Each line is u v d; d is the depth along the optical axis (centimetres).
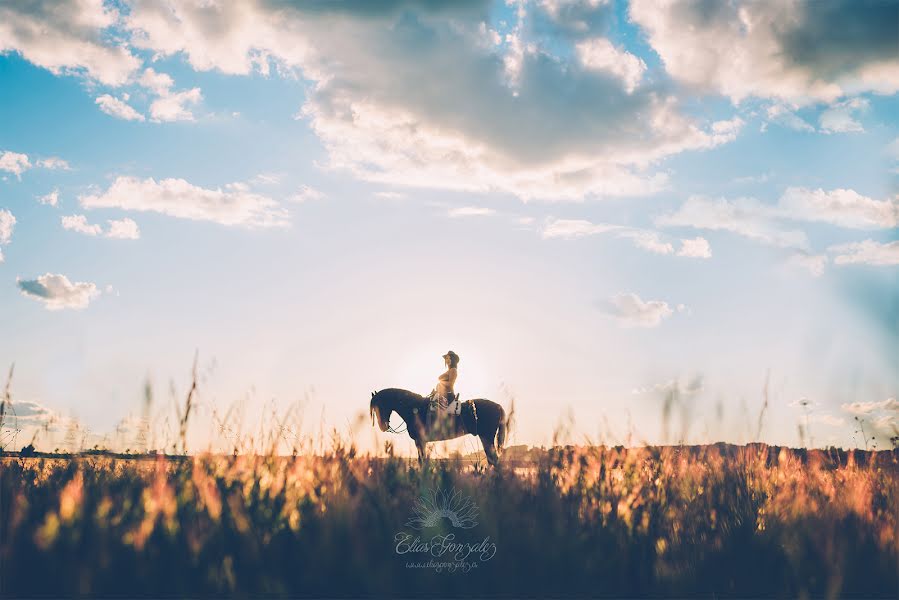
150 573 301
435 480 472
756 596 343
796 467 538
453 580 338
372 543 364
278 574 318
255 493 429
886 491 489
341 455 498
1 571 290
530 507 429
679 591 342
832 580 335
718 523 434
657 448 489
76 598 284
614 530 400
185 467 473
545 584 343
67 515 346
